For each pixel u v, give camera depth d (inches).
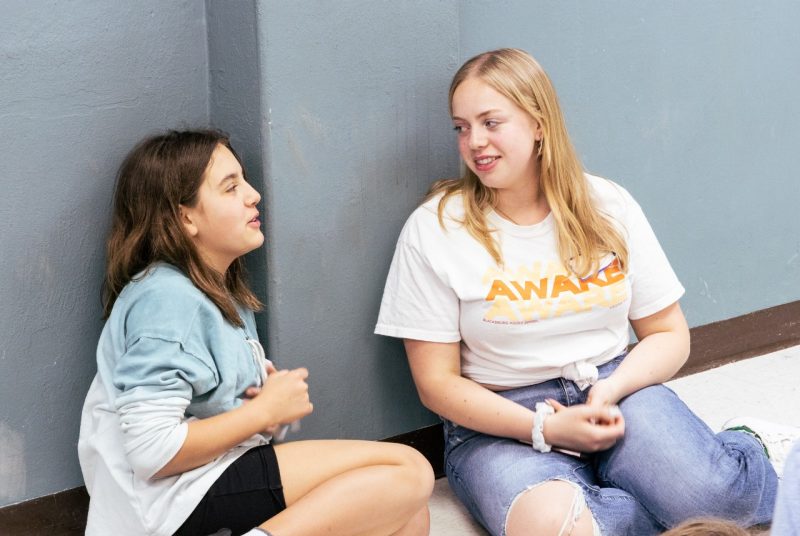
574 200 75.7
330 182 76.9
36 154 70.6
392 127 79.3
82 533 76.9
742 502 71.3
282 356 77.0
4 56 68.2
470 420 75.0
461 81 73.7
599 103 97.0
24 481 73.9
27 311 72.0
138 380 63.2
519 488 70.7
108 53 72.4
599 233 76.0
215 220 68.2
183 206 67.9
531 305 74.4
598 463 76.3
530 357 75.7
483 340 75.8
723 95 105.0
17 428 72.9
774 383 104.4
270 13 71.5
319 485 66.8
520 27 90.3
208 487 64.5
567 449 74.6
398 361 83.6
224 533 63.2
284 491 66.2
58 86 70.6
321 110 75.4
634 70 98.5
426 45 79.7
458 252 75.0
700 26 101.9
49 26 69.6
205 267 68.6
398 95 79.0
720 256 108.5
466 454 76.5
